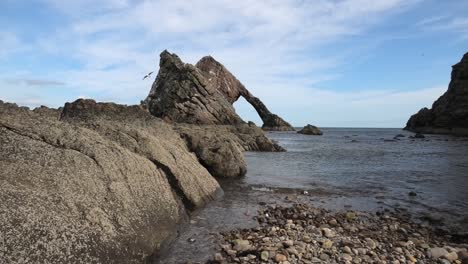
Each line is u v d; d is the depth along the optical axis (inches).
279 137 3420.3
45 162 351.9
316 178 916.6
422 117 4156.0
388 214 561.0
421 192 743.7
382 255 375.2
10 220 267.0
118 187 388.5
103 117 812.0
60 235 287.1
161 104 2687.0
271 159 1395.2
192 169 586.2
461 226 504.1
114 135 525.0
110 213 351.6
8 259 248.7
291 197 665.6
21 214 276.4
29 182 317.7
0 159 327.3
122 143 514.3
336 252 375.6
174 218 446.3
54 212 301.1
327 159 1427.2
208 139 900.6
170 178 514.0
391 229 476.1
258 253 365.7
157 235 386.9
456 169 1126.4
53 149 374.6
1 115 395.9
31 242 266.7
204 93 2642.7
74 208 322.7
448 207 611.5
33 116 425.1
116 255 319.0
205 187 593.6
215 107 2667.3
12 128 381.7
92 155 400.8
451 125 3563.0
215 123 2642.7
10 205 277.4
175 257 362.9
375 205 621.6
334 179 904.3
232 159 894.4
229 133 1893.5
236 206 575.8
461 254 377.1
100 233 319.0
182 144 848.9
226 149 892.6
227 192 693.9
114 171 404.2
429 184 842.8
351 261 354.9
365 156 1581.0
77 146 405.1
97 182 372.5
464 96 3405.5
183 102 2613.2
